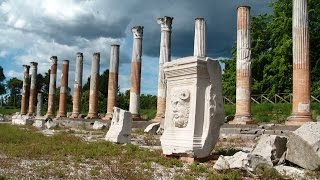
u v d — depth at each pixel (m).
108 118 45.41
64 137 22.64
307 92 26.12
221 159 12.31
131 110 42.03
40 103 63.66
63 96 56.41
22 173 11.09
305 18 26.61
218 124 14.52
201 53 33.34
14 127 33.41
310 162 12.22
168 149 14.66
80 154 15.28
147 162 13.37
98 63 51.22
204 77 14.57
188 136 14.21
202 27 33.72
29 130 30.39
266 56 50.28
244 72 30.58
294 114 26.31
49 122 38.44
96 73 50.97
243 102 30.31
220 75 14.70
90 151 15.88
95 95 50.56
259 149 13.15
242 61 30.67
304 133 12.61
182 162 13.79
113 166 12.59
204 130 14.30
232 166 11.93
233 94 53.41
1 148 16.66
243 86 30.45
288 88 47.53
